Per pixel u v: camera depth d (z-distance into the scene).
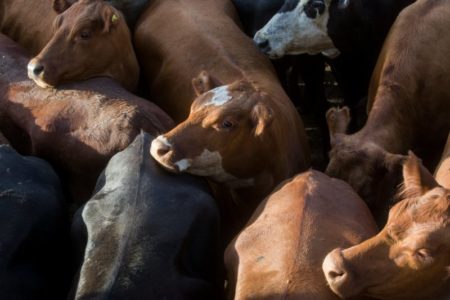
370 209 5.35
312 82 7.71
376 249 4.11
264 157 5.33
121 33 6.36
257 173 5.38
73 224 4.86
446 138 6.53
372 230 4.75
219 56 6.48
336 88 8.78
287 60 7.71
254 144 5.21
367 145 5.42
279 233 4.52
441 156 6.15
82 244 4.66
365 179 5.30
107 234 4.49
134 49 7.18
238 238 4.70
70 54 6.06
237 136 5.12
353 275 4.09
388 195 5.32
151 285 4.26
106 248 4.40
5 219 4.67
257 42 7.05
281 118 5.59
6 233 4.61
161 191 4.76
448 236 3.97
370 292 4.22
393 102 6.12
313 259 4.30
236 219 5.76
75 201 5.89
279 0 7.48
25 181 4.99
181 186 4.88
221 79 6.29
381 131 5.89
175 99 6.57
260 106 5.08
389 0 7.35
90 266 4.32
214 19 6.98
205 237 4.76
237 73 6.29
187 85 6.46
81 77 6.15
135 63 6.60
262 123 5.05
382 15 7.34
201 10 7.12
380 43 7.47
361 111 7.93
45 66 5.95
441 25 6.52
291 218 4.59
